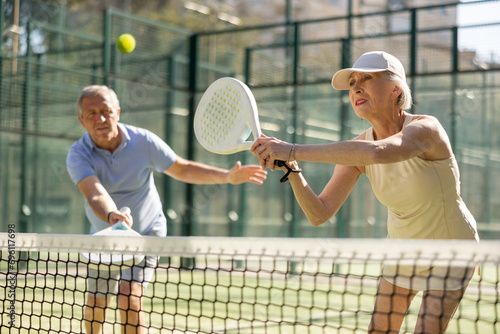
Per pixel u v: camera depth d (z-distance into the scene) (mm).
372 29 9578
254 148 2717
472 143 10828
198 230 10875
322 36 9695
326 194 2885
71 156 3434
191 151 10609
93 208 3168
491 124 10906
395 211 2715
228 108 2936
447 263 2059
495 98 9391
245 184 11008
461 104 8969
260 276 9352
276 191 11320
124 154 3445
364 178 11133
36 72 9430
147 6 23156
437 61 8750
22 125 9242
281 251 2271
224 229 11055
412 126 2498
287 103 9906
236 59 14328
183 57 10680
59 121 9688
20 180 9867
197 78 10672
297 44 9695
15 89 9172
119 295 3209
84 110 3369
